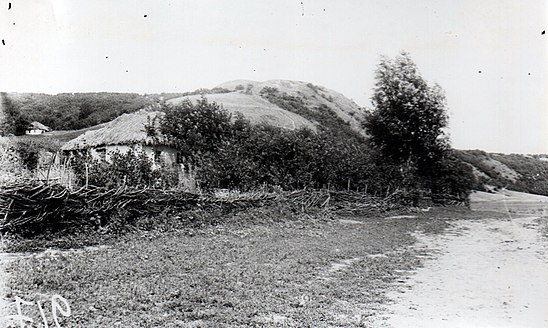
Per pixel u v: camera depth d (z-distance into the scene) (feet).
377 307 26.23
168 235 44.80
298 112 196.75
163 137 96.17
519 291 30.91
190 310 23.54
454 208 89.92
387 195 88.12
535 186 95.76
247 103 180.75
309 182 78.74
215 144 92.07
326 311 24.64
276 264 35.70
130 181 59.67
